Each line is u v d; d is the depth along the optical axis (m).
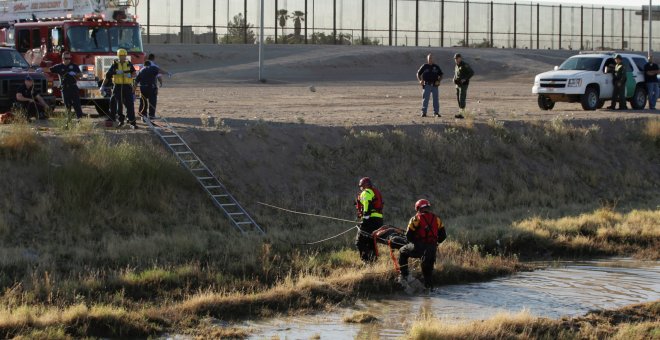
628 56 49.06
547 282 21.92
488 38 125.25
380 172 32.72
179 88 73.25
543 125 39.22
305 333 17.45
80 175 26.08
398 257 22.88
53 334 16.39
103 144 27.80
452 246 24.16
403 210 30.70
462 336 16.64
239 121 35.84
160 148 29.70
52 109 35.31
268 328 17.80
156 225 26.02
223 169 29.92
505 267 23.09
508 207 32.47
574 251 25.48
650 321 18.44
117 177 26.59
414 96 61.81
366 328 17.78
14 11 42.59
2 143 26.75
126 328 17.23
